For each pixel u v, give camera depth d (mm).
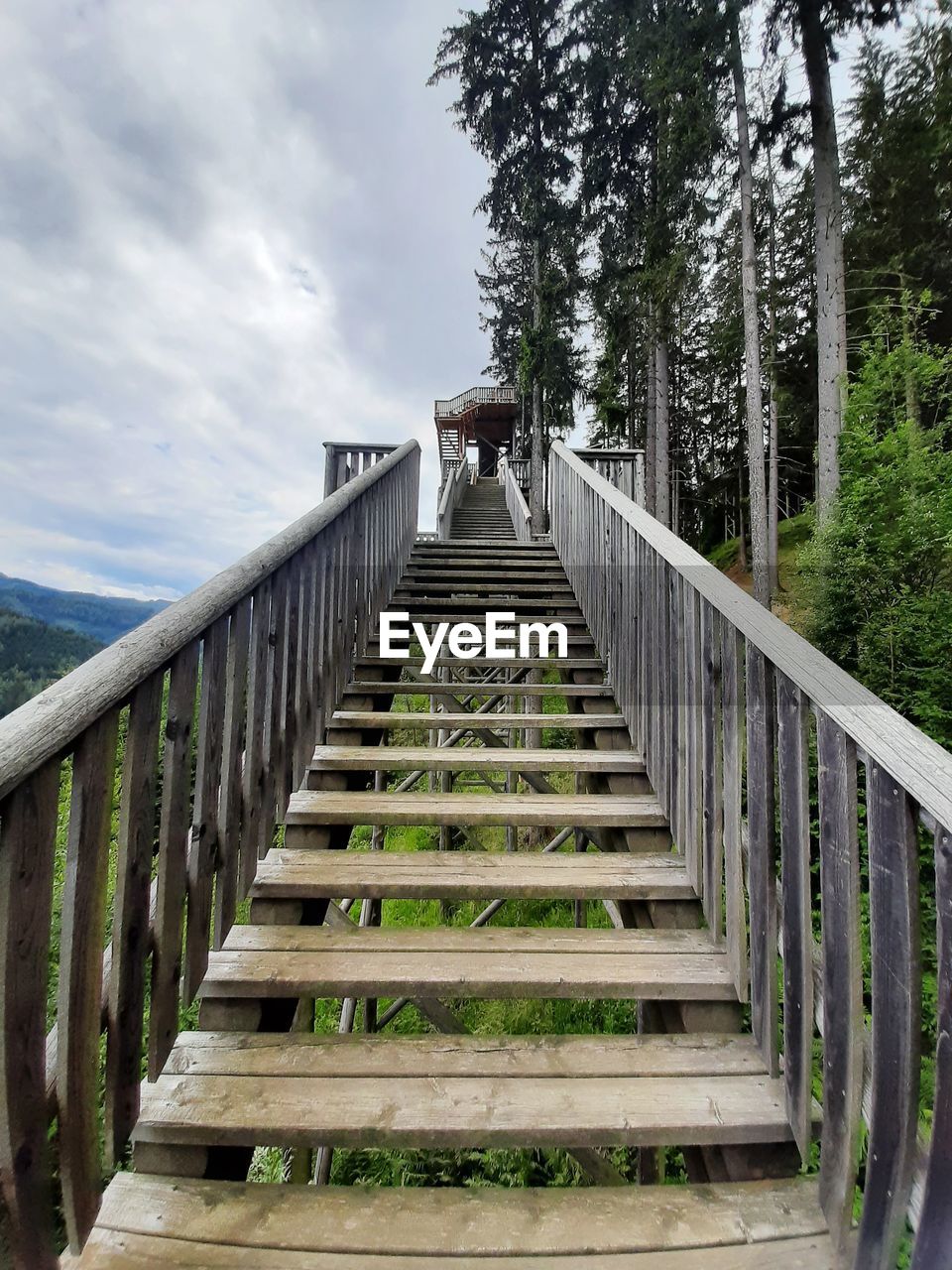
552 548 4672
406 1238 979
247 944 1493
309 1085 1187
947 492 6000
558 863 1793
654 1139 1116
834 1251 983
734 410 16016
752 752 1352
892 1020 892
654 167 9664
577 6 10328
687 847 1728
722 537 19141
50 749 828
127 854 1052
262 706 1659
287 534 1843
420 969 1415
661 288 9078
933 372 7375
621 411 12227
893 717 936
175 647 1152
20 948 811
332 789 2139
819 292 7957
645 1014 1877
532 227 11133
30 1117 824
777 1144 1145
